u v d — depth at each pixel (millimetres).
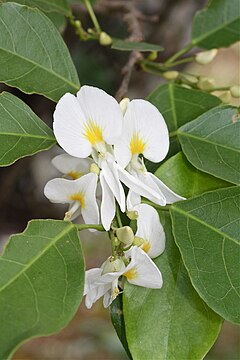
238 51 990
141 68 349
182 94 312
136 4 489
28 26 287
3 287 246
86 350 692
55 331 238
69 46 450
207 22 355
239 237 274
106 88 474
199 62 354
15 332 235
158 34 454
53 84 290
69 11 341
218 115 293
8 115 275
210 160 284
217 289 265
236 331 702
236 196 278
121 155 270
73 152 268
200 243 272
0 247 494
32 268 253
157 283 264
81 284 251
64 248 260
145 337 267
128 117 273
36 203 489
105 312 714
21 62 286
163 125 277
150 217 269
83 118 270
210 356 669
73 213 273
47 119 442
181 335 268
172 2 448
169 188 282
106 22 454
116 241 265
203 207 277
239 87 332
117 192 263
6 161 271
